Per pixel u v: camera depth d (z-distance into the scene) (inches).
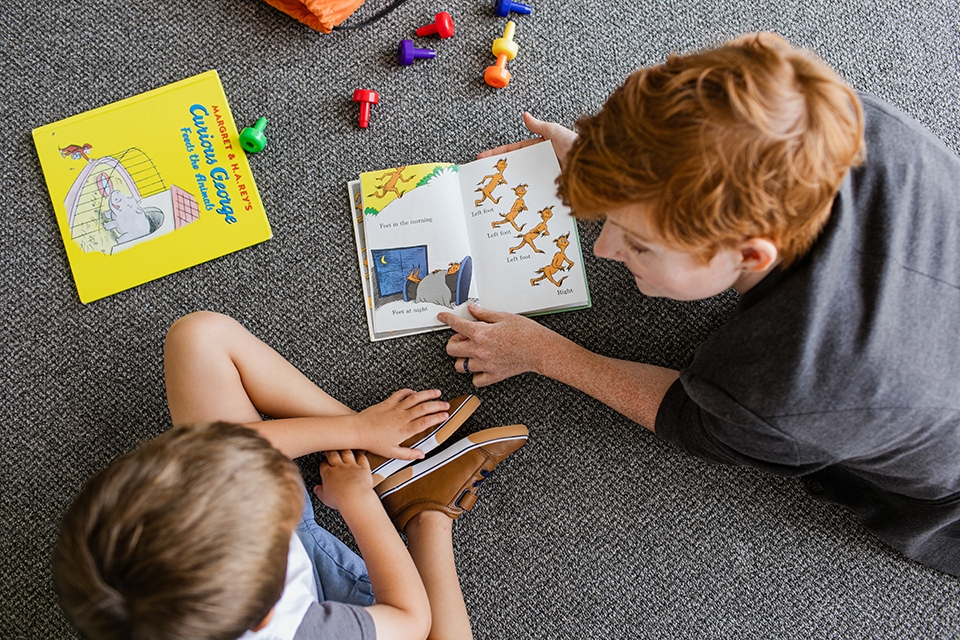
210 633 22.3
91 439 39.9
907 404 24.8
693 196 20.8
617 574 39.9
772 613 39.6
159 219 40.9
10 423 39.9
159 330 40.7
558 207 40.4
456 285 40.4
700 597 39.7
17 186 41.1
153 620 21.4
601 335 40.9
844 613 39.5
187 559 21.4
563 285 40.3
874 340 24.1
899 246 24.7
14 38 42.0
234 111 41.8
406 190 40.9
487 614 39.7
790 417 25.6
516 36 42.6
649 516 40.1
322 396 37.9
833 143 20.8
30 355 40.3
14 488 39.6
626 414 37.4
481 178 41.0
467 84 42.4
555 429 40.5
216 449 23.4
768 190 20.7
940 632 39.2
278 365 36.9
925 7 43.0
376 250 40.9
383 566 33.4
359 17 42.5
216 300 40.9
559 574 39.9
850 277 24.6
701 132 20.1
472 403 38.9
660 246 23.6
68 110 41.6
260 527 22.7
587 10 42.8
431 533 37.5
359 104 42.0
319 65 42.2
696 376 28.0
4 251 40.8
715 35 42.8
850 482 36.5
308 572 30.6
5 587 38.9
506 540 40.1
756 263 23.6
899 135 26.3
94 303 40.6
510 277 40.4
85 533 21.6
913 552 37.1
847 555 39.7
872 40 42.9
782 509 40.1
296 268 41.1
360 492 35.6
